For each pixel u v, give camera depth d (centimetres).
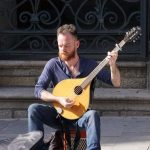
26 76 829
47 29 852
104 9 859
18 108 789
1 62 827
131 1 831
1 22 868
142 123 749
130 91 794
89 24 849
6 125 762
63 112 531
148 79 808
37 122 535
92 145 506
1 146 454
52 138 542
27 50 854
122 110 775
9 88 823
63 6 873
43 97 538
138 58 823
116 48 526
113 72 526
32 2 852
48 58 843
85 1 844
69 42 537
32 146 454
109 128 730
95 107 778
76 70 545
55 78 550
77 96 529
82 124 523
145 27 818
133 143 666
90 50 838
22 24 880
